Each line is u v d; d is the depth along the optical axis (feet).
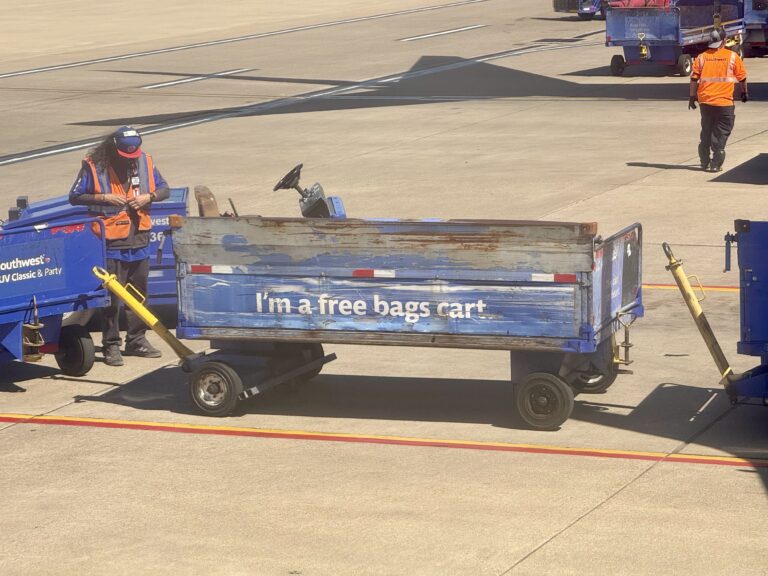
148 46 129.90
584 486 23.72
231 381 28.19
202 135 74.23
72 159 67.82
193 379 28.68
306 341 27.66
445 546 21.12
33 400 30.45
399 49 118.83
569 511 22.50
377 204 52.90
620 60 94.79
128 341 34.60
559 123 73.82
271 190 56.80
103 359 34.14
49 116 84.89
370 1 175.94
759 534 21.29
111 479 24.77
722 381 27.02
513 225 25.90
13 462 25.93
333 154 66.08
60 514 23.03
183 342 35.73
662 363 31.91
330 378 31.60
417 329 26.91
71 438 27.40
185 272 28.12
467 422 27.84
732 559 20.30
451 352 33.71
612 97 84.02
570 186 55.52
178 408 29.53
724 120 56.75
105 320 33.45
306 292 27.48
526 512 22.52
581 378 29.30
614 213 49.73
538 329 26.14
